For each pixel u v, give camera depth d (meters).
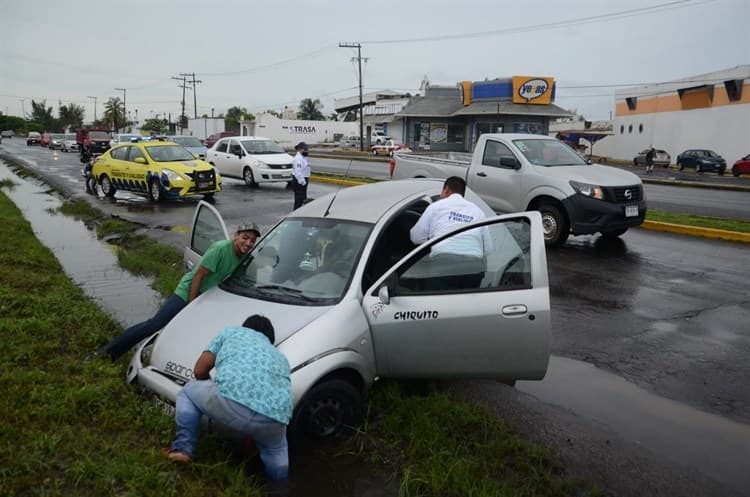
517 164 11.21
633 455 4.39
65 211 16.31
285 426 3.87
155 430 4.18
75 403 4.36
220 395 3.73
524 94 46.88
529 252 4.56
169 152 18.77
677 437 4.66
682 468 4.24
